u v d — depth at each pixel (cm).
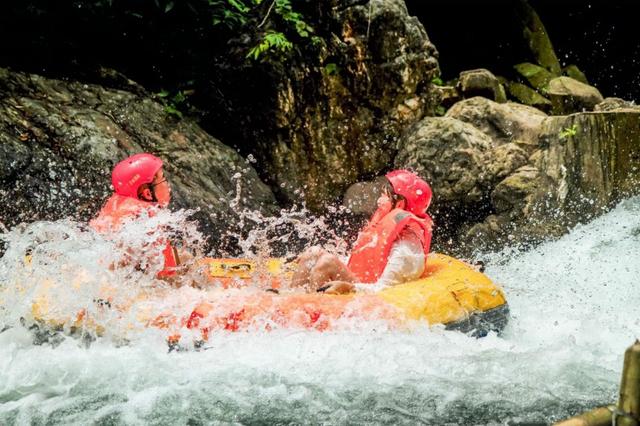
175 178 1558
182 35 1794
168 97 1755
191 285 1048
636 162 1645
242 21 1786
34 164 1403
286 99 1734
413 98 1859
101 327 907
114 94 1661
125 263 955
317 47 1747
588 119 1642
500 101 2017
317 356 903
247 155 1803
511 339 1051
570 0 2616
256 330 917
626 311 1198
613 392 837
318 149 1792
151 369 866
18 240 1024
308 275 1085
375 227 1090
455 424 773
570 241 1580
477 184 1712
